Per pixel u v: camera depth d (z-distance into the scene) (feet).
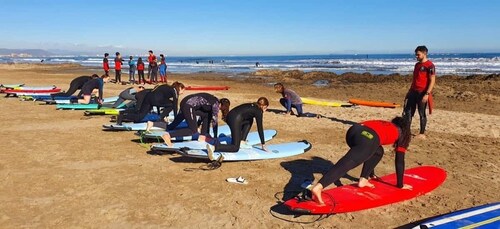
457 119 44.04
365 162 20.13
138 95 36.83
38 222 17.16
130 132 35.01
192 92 72.08
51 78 104.22
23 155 27.14
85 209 18.57
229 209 18.86
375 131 18.40
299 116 45.32
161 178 23.03
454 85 83.61
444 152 29.60
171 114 40.73
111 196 20.18
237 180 22.44
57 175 23.18
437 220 15.92
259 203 19.61
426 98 31.78
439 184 21.31
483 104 59.57
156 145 27.20
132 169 24.59
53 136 33.06
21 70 165.48
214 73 154.30
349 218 17.95
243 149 26.81
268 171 24.70
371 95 73.00
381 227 17.12
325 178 17.58
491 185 22.50
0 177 22.65
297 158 27.68
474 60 237.45
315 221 17.66
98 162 25.91
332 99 66.69
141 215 18.04
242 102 57.52
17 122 38.86
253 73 151.02
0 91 61.36
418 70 31.91
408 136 19.39
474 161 27.27
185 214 18.25
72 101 48.55
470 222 15.76
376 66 199.31
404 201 19.89
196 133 28.73
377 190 19.89
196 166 25.41
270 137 32.91
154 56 84.53
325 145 31.55
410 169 23.38
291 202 17.93
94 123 39.01
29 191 20.66
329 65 221.66
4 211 18.20
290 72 131.75
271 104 56.85
